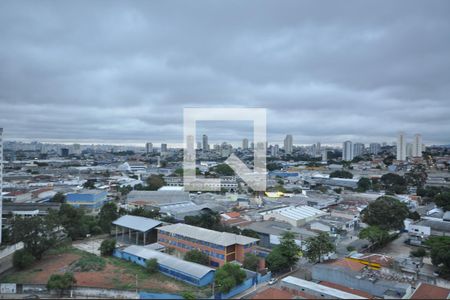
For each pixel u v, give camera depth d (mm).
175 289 51031
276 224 89625
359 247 76500
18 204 114125
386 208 83000
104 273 57438
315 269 55875
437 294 45594
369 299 44156
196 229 70750
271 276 58844
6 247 69812
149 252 63938
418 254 68625
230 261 62219
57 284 48594
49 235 67438
